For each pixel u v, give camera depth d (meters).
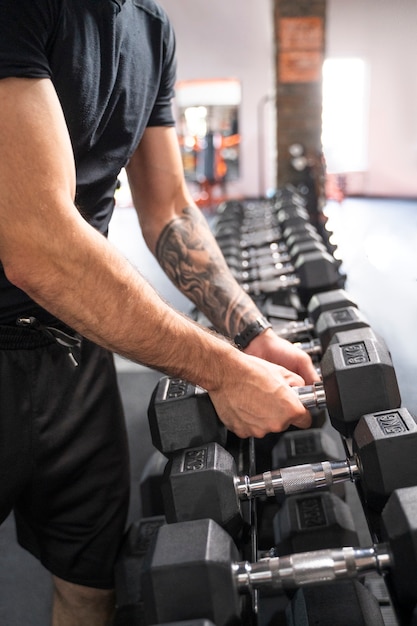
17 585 1.80
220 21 8.19
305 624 0.87
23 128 0.79
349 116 8.87
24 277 0.82
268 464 1.58
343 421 1.02
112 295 0.84
